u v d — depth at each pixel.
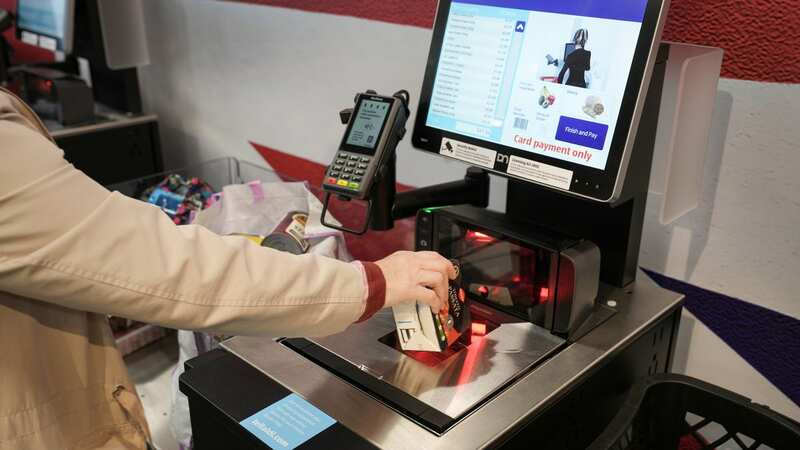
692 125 1.10
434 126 1.15
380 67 1.77
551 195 1.20
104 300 0.74
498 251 1.11
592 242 1.12
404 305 0.97
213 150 2.45
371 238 1.76
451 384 0.94
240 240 0.82
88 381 0.98
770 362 1.26
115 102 2.53
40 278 0.71
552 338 1.04
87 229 0.72
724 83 1.18
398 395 0.92
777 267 1.21
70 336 0.93
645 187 1.11
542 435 0.92
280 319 0.80
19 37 2.56
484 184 1.28
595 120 0.94
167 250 0.76
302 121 2.05
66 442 0.96
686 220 1.30
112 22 2.39
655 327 1.12
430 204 1.23
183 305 0.76
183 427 1.46
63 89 2.26
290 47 1.99
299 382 0.96
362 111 1.17
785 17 1.09
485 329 1.10
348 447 0.83
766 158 1.17
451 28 1.13
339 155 1.15
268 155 2.23
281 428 0.87
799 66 1.09
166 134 2.64
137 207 0.77
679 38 1.22
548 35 1.00
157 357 2.03
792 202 1.16
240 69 2.20
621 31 0.91
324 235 1.46
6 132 0.71
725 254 1.27
